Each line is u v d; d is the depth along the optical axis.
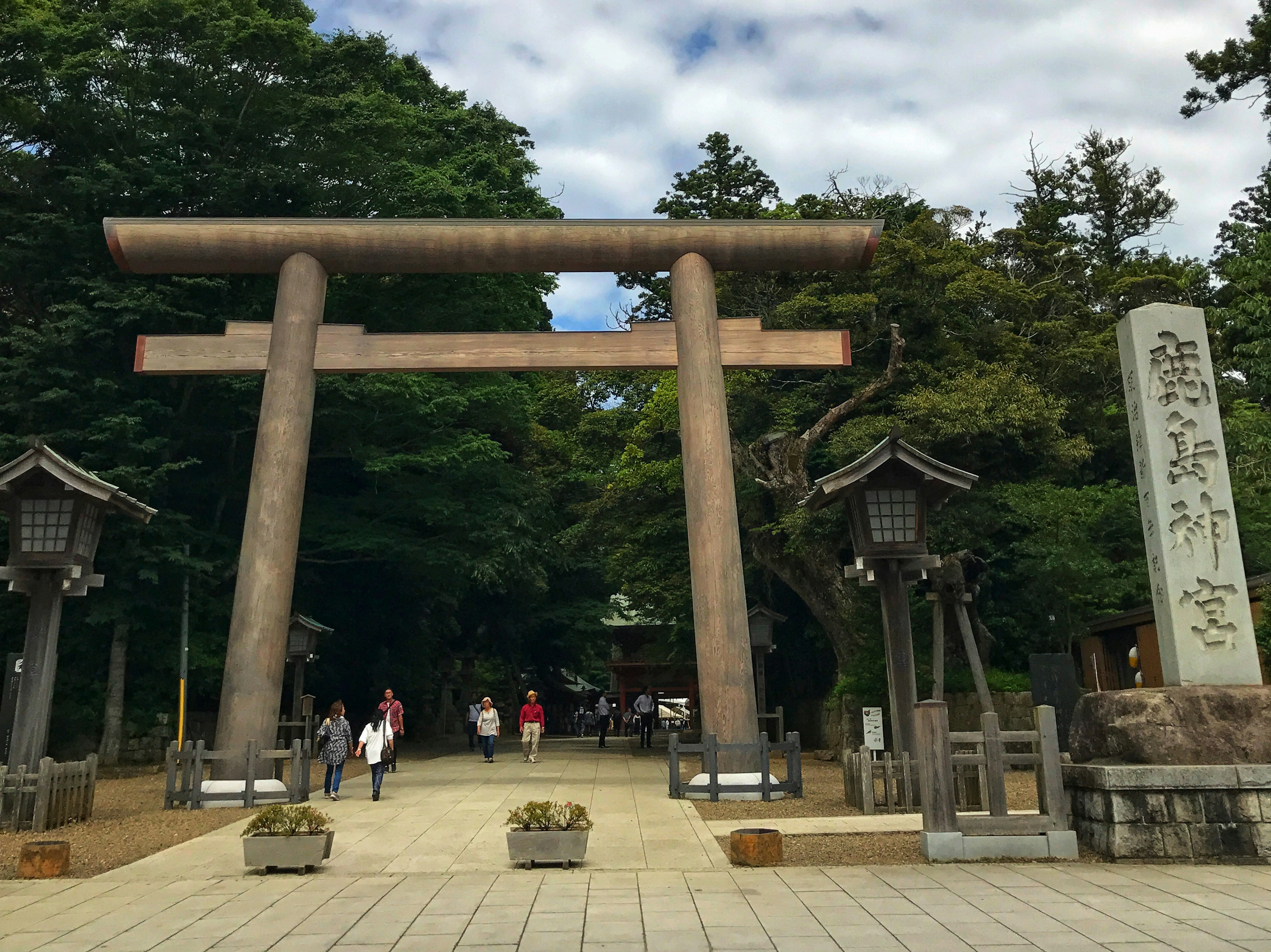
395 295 25.88
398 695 30.28
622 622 41.22
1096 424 23.31
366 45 24.45
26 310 23.91
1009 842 8.70
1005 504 20.16
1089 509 19.48
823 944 5.95
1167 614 9.58
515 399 26.98
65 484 12.07
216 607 22.67
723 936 6.19
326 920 6.81
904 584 12.65
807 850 9.41
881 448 12.25
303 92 23.55
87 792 12.10
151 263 15.94
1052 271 30.97
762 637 21.02
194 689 23.05
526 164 31.11
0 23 20.28
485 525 25.69
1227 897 7.02
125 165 22.11
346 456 25.75
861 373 23.42
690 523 15.20
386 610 29.98
